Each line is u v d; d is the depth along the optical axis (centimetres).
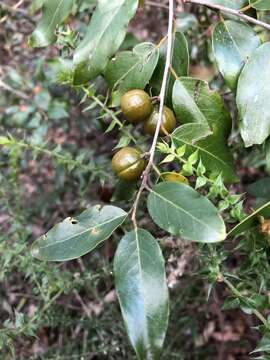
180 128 19
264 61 19
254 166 30
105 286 30
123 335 27
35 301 31
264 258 20
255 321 31
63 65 24
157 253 16
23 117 33
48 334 30
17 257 26
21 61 37
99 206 17
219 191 19
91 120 34
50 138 33
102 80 26
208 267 21
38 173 36
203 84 20
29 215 33
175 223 16
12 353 23
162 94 19
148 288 16
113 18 19
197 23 31
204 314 29
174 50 21
